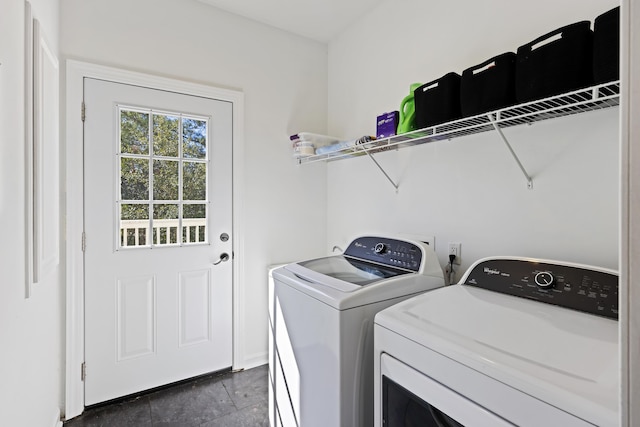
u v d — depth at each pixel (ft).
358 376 3.89
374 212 7.21
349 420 3.83
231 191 7.42
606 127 3.75
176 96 6.76
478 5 5.10
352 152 6.95
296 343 4.65
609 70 2.95
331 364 3.87
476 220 5.15
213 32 7.14
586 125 3.91
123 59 6.19
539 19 4.35
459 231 5.40
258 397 6.49
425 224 6.00
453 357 2.56
